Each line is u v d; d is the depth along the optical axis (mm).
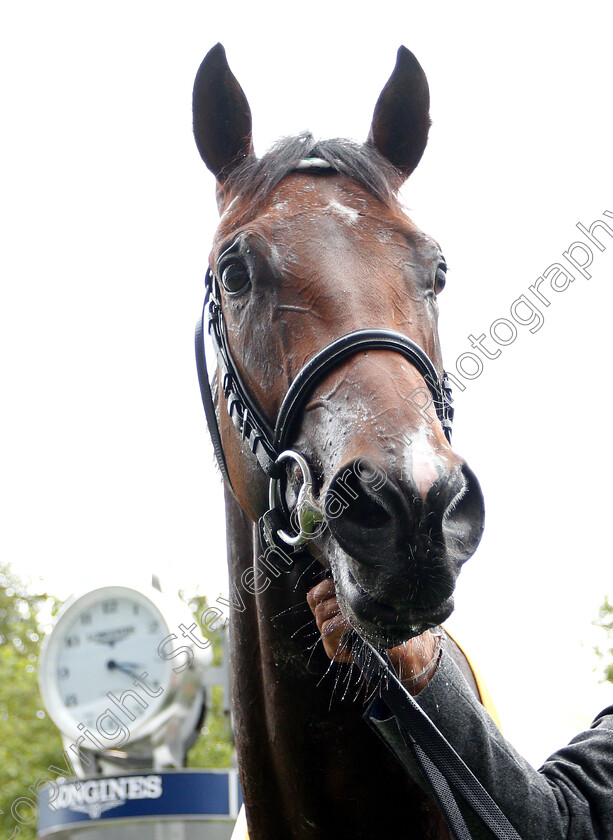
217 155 2123
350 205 1830
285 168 1896
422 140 2129
